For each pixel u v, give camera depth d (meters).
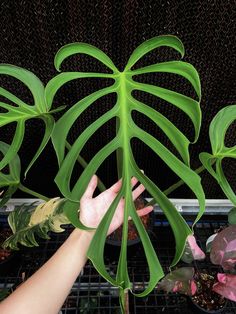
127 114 0.70
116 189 0.72
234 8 0.81
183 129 1.09
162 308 1.05
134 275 1.10
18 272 1.10
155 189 0.64
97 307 1.04
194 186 0.64
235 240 0.90
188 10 0.83
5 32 0.89
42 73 0.99
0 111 1.05
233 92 0.99
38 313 0.59
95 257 0.58
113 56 0.95
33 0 0.83
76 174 1.22
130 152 0.68
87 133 0.68
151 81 0.98
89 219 0.69
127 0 0.82
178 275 0.90
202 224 1.22
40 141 1.11
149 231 1.05
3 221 1.21
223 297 0.98
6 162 0.72
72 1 0.82
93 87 1.00
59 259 0.63
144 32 0.89
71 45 0.66
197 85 0.65
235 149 0.73
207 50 0.90
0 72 0.71
